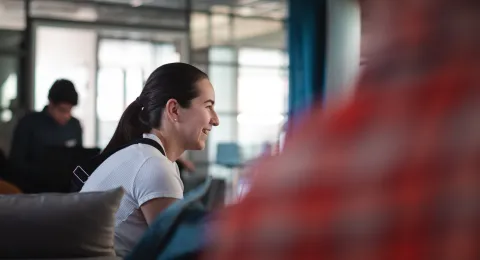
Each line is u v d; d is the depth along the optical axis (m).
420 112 0.44
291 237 0.44
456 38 0.44
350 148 0.44
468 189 0.42
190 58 11.21
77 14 10.17
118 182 2.32
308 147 0.45
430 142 0.43
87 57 11.59
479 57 0.43
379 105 0.45
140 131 2.41
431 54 0.44
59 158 4.90
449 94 0.43
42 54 11.75
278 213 0.44
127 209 2.31
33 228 2.58
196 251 0.66
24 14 9.77
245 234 0.45
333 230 0.43
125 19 10.56
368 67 0.46
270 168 0.46
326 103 0.48
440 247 0.42
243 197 0.47
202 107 2.38
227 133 11.58
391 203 0.43
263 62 11.80
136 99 2.43
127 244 2.34
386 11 0.46
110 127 11.41
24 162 5.18
